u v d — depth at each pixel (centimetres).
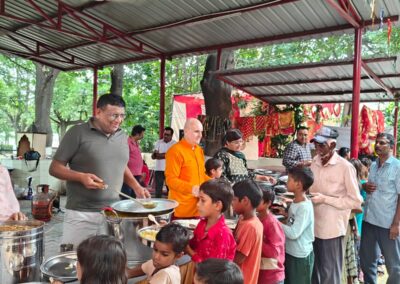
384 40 1141
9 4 588
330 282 298
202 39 604
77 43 740
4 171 230
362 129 768
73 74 1705
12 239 163
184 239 168
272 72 558
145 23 580
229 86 651
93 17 586
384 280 413
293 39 532
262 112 822
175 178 292
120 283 121
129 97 1391
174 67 1423
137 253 196
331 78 584
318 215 300
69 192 247
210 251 185
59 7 560
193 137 302
